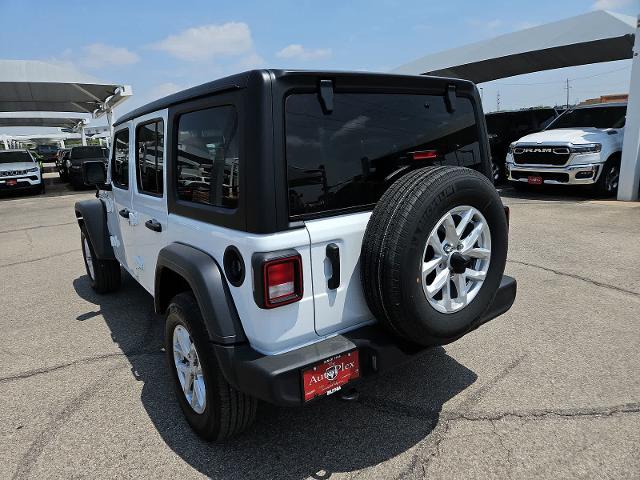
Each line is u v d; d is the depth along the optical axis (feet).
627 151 30.19
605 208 28.43
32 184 55.93
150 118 10.32
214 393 7.84
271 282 6.75
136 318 15.15
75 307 16.38
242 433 8.93
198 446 8.67
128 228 12.96
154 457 8.42
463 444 8.36
